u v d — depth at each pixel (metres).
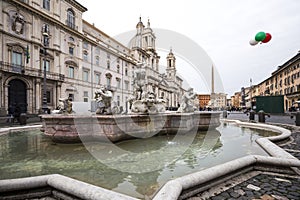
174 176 2.96
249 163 3.04
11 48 22.84
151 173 3.09
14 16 23.02
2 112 20.59
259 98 25.89
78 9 31.83
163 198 1.83
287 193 2.30
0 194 2.25
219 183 2.61
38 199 2.30
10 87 22.86
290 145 4.96
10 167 3.42
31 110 24.47
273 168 3.09
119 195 1.92
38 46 25.34
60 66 28.12
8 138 6.46
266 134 7.37
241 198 2.19
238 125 10.76
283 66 39.69
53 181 2.36
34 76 24.47
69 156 4.11
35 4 25.03
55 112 8.53
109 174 3.06
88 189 2.08
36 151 4.58
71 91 29.61
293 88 35.25
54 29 27.45
